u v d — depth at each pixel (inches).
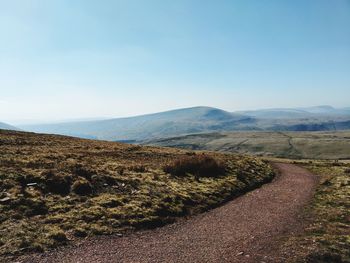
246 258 533.0
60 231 602.9
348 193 1101.1
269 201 1023.0
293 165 2372.0
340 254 542.9
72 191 854.5
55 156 1347.2
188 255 545.6
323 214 836.0
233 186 1221.1
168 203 867.4
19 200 722.2
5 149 1450.5
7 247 526.9
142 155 1840.6
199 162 1374.3
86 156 1513.3
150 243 604.4
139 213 756.6
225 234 670.5
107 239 610.2
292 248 576.1
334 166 2204.7
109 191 908.0
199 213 856.3
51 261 498.0
